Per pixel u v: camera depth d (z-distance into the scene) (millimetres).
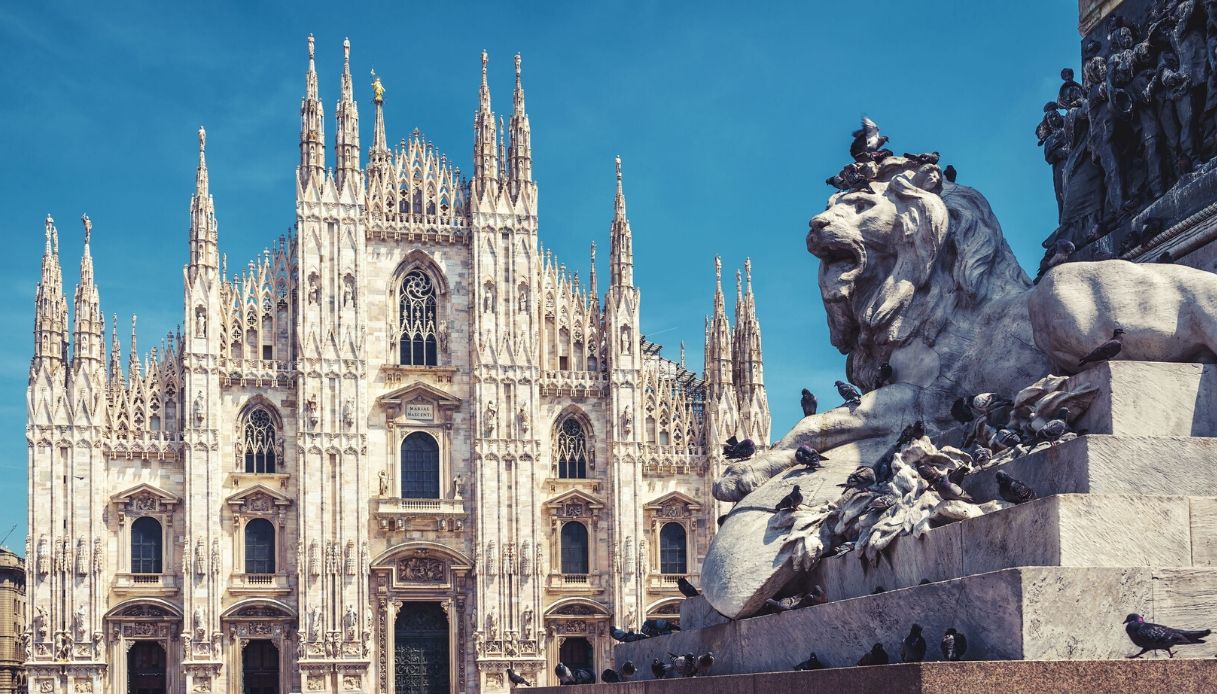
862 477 10758
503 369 84000
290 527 80938
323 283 82562
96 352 79875
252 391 81812
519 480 83250
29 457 78188
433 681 82188
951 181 13508
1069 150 14602
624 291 86062
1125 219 13352
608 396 85688
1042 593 7883
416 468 83625
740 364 88000
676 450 85750
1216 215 11695
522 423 83750
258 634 79688
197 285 80875
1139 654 7828
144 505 79562
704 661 11734
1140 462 9234
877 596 9289
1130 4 14430
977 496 10422
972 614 8266
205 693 77688
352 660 79562
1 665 112188
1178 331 10055
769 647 10703
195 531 79000
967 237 12953
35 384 78875
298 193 82938
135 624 78562
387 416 83062
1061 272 10492
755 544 11180
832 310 13461
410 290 85250
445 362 84688
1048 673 7430
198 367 80375
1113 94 13250
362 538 81062
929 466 10078
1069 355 10445
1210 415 9781
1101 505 8414
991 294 12781
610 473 84625
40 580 77438
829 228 13031
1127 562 8328
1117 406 9758
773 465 12570
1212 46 12125
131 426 80000
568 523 84562
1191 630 7613
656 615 83562
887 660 8758
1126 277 10211
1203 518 8469
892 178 13234
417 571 82375
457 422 84188
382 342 84000
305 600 79500
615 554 83500
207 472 79625
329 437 81188
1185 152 12469
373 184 85188
